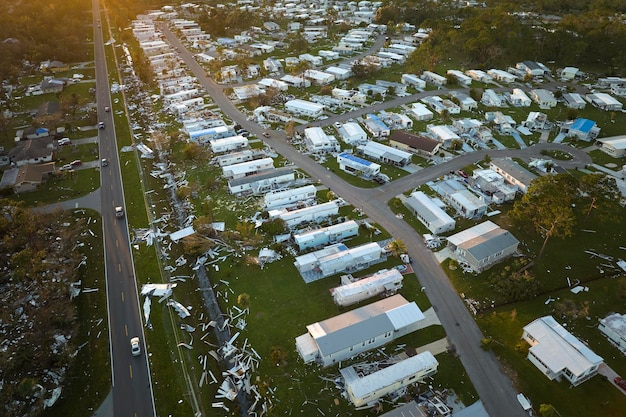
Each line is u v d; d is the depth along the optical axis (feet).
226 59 550.36
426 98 433.07
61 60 539.70
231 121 390.83
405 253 235.61
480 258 222.28
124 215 269.23
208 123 376.68
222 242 246.68
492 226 245.24
